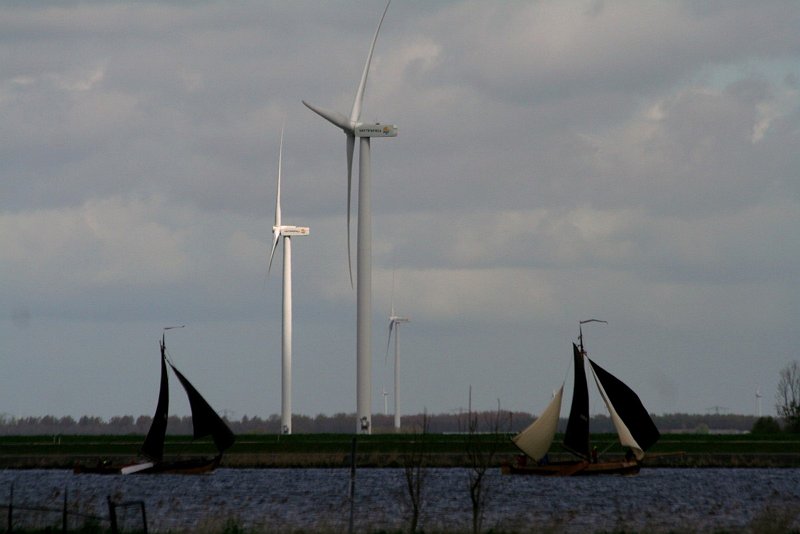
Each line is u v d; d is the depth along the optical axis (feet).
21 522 642.22
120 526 627.46
